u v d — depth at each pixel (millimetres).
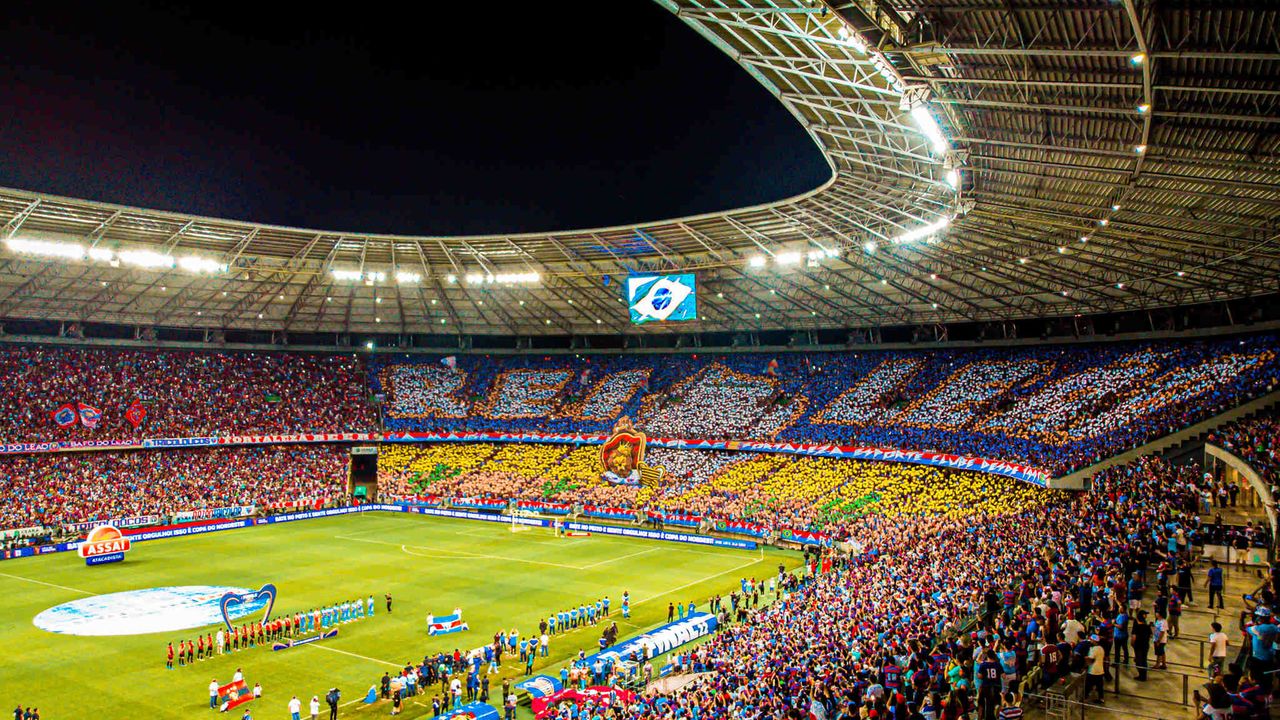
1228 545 37812
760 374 108312
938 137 43656
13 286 83438
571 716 37219
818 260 79625
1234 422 59156
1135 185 46062
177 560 72938
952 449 81250
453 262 89312
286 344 113000
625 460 101625
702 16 41094
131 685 42969
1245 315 76125
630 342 118062
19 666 45531
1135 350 83750
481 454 109750
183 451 97938
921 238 67938
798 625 42625
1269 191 42406
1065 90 37031
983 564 44500
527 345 121000
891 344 102188
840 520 77875
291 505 95750
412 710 40562
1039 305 84125
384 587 63562
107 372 98125
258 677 44500
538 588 63750
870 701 27047
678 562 73688
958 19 32500
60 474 87500
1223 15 27734
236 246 81438
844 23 33094
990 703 25266
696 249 82500
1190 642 28781
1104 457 64062
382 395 114188
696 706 31484
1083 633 27484
